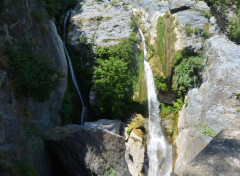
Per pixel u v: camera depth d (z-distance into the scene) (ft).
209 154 6.81
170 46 50.52
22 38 31.24
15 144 25.16
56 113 39.01
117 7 60.59
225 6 59.57
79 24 56.49
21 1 32.14
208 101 39.22
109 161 32.42
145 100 51.06
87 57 52.44
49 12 42.65
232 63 39.27
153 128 48.80
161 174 44.70
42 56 33.22
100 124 44.21
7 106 25.16
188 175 6.10
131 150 43.06
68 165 31.58
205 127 36.40
